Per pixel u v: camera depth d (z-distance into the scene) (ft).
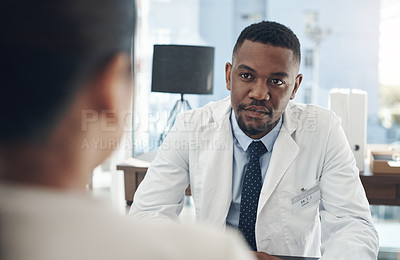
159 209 4.39
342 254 3.60
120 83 1.03
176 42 13.23
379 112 12.23
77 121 0.98
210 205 4.41
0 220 0.90
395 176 6.17
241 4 13.24
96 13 0.95
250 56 3.86
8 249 0.89
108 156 1.08
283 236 4.33
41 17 0.90
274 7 13.12
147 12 12.10
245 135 4.35
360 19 12.47
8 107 0.91
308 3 12.84
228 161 4.41
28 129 0.93
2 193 0.93
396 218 9.21
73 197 0.97
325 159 4.46
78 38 0.94
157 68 7.16
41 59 0.91
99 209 0.96
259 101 3.95
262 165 4.47
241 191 4.44
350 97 6.28
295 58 3.95
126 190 6.52
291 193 4.35
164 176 4.55
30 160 0.95
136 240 0.91
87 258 0.88
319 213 4.71
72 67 0.94
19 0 0.89
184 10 13.09
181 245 0.95
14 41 0.90
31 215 0.91
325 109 4.68
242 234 4.37
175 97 8.95
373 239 3.86
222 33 13.32
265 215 4.33
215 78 13.25
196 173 4.52
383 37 12.27
